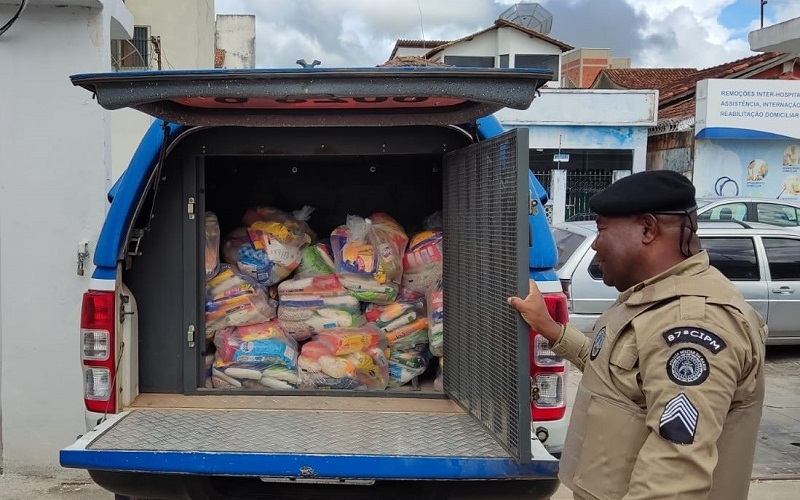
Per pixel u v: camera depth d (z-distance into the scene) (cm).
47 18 431
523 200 247
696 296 175
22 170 437
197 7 1476
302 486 298
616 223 195
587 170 1828
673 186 188
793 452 546
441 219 380
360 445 272
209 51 1617
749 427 178
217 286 347
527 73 250
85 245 438
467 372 311
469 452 265
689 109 1938
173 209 325
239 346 341
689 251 189
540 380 295
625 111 1808
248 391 331
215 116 304
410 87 254
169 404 317
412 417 307
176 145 322
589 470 188
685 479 158
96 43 433
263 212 381
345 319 355
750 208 1155
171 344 328
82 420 448
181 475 278
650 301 181
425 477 260
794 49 1157
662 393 166
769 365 822
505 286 263
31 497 429
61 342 444
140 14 1452
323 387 339
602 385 187
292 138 327
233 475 263
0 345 444
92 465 262
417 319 361
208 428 289
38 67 433
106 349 302
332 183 402
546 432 295
